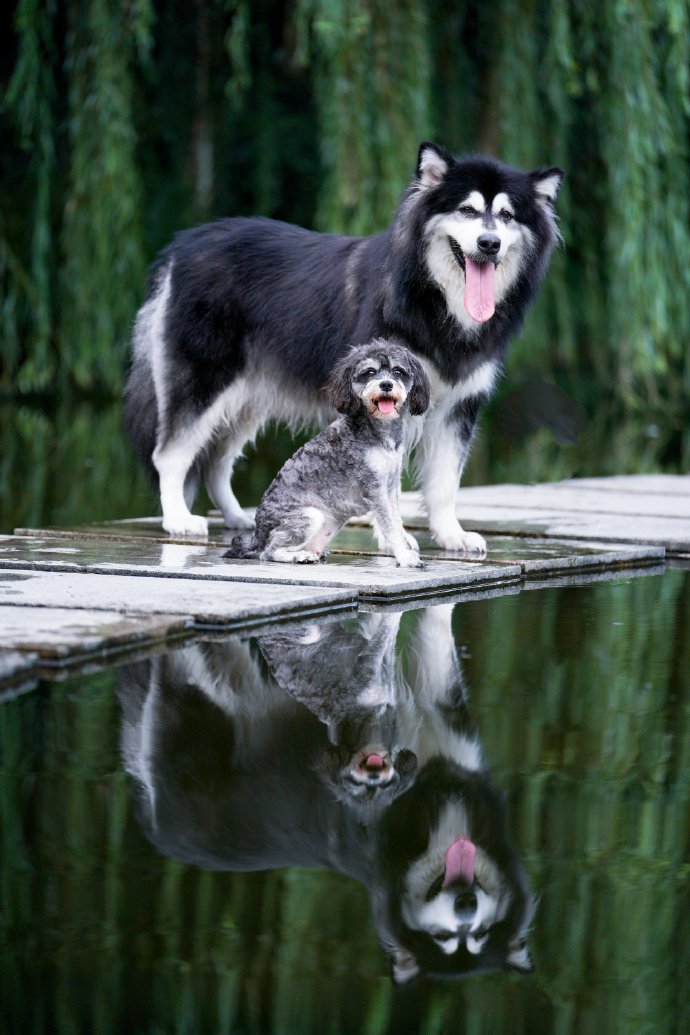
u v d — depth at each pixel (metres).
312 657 5.98
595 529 10.05
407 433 8.62
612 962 3.19
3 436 18.42
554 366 25.45
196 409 9.30
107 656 5.80
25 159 24.92
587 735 4.95
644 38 19.55
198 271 9.29
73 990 3.01
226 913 3.40
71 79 20.23
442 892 3.55
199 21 24.66
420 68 19.05
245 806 4.13
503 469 16.27
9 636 5.73
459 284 8.42
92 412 22.02
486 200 8.32
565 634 6.65
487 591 7.86
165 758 4.53
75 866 3.65
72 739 4.70
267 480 14.72
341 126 18.86
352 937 3.29
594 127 22.36
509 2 20.14
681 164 20.78
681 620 7.07
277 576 7.39
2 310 22.44
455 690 5.53
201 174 25.45
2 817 3.97
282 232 9.48
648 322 20.47
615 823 4.04
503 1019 2.95
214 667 5.72
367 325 8.59
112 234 20.80
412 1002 3.01
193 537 9.16
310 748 4.72
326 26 18.09
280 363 9.09
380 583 7.27
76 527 9.70
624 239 20.08
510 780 4.44
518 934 3.34
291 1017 2.93
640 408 23.78
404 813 4.11
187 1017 2.91
